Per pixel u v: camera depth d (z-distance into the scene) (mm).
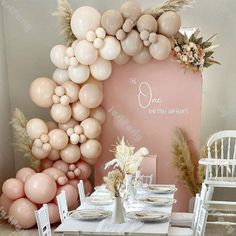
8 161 5023
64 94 4270
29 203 4109
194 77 4387
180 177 4402
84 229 2455
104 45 4094
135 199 3166
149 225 2537
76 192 4297
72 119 4402
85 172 4488
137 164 2906
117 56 4203
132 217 2658
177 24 4172
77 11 4148
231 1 4824
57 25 5051
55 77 4414
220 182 4016
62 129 4383
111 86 4520
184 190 4504
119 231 2414
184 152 4324
